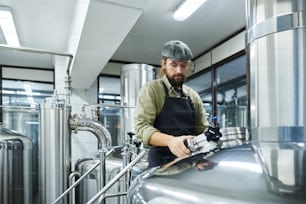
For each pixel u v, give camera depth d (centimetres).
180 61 151
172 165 92
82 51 318
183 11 321
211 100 473
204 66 498
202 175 75
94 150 493
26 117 475
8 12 297
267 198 57
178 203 68
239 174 69
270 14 83
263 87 84
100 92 525
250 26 91
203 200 63
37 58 472
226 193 62
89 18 244
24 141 368
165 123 147
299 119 78
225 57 438
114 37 284
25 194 363
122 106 398
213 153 90
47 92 523
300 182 60
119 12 235
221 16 363
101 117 513
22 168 362
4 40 395
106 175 292
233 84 420
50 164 329
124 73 411
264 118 83
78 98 506
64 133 336
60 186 329
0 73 497
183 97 160
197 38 437
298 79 78
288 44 80
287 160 69
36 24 340
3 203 344
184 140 106
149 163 148
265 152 75
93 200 160
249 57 91
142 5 226
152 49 484
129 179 229
